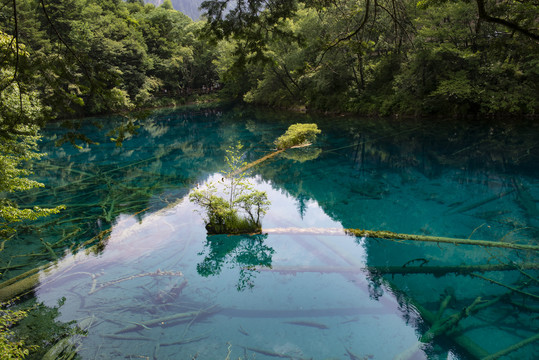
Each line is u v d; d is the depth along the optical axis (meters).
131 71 42.97
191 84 58.44
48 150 21.62
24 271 6.35
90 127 30.80
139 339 4.22
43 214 6.16
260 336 4.21
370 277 5.62
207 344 4.09
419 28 21.05
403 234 7.02
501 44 6.24
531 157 12.58
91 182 13.17
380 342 4.05
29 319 4.74
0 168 6.73
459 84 19.67
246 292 5.31
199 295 5.26
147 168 15.62
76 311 4.89
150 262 6.47
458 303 4.78
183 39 56.03
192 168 15.38
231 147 20.05
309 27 26.28
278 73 35.56
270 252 6.74
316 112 32.00
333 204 9.55
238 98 53.59
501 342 3.94
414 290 5.18
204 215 8.98
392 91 25.92
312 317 4.60
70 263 6.49
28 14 29.73
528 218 7.64
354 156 15.47
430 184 10.83
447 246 6.62
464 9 18.06
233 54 4.75
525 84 18.84
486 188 9.97
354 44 5.56
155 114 42.22
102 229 8.30
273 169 14.13
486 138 16.12
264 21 4.61
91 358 3.89
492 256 6.08
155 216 8.99
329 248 6.72
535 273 5.42
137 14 58.94
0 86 3.31
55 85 3.10
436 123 21.00
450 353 3.81
